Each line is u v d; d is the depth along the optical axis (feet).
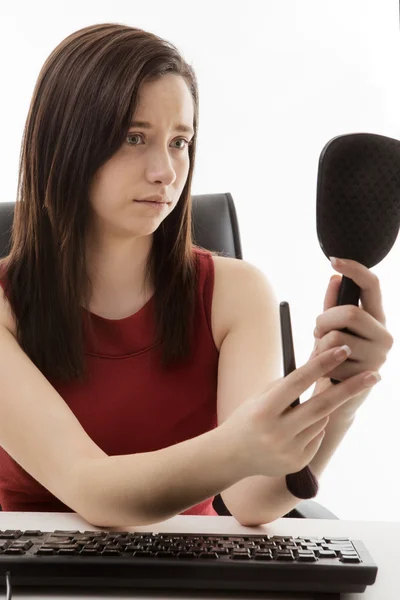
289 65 9.42
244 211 9.53
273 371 3.65
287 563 2.11
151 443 3.76
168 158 3.15
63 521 2.83
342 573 2.09
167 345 3.73
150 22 9.41
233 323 3.80
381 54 9.36
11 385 3.06
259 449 2.16
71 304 3.55
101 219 3.48
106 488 2.53
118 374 3.71
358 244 2.04
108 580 2.11
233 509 2.88
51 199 3.41
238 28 9.40
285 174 9.48
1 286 3.64
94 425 3.69
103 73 3.15
